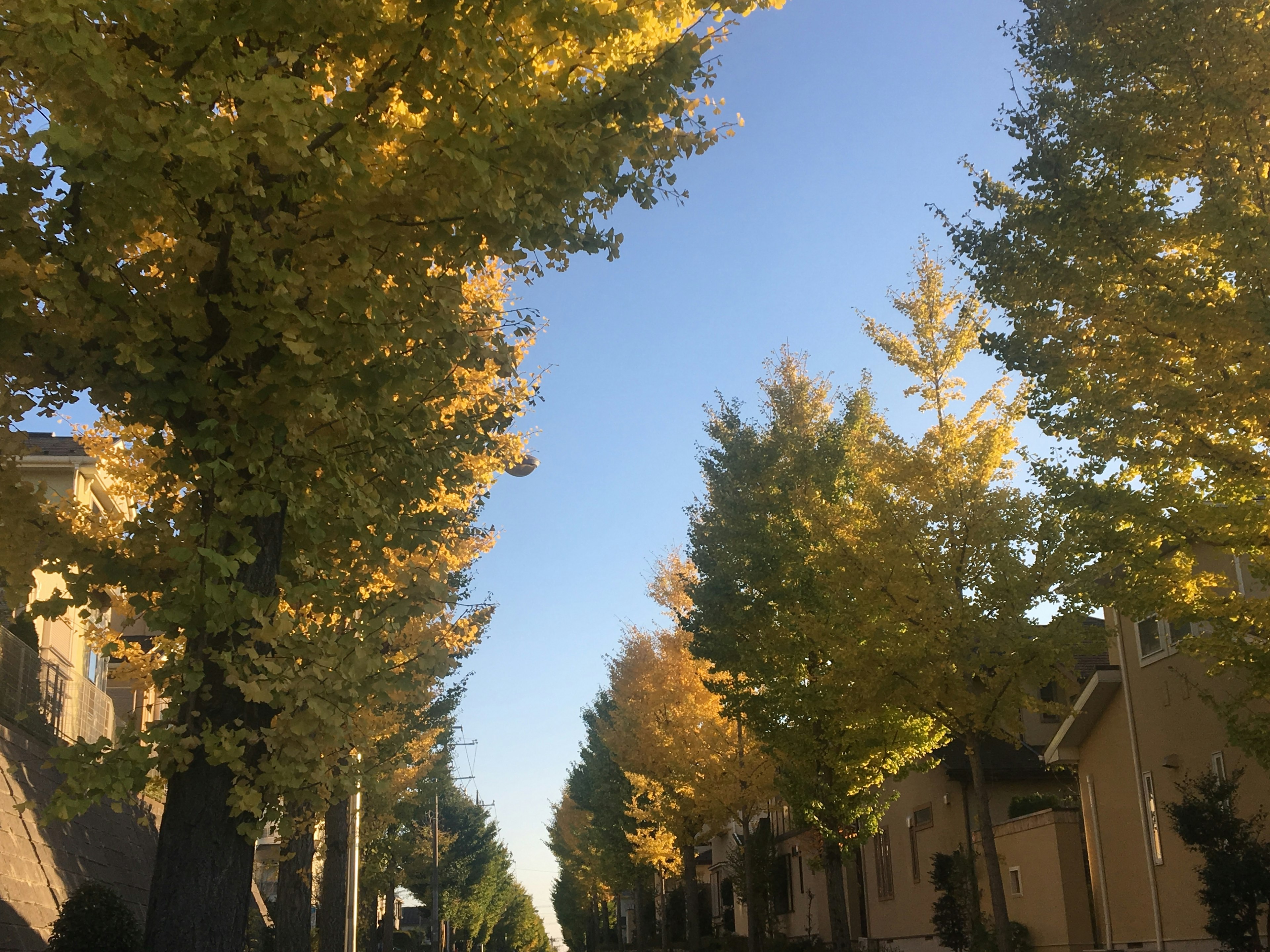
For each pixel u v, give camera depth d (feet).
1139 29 31.89
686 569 93.25
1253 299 28.78
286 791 21.13
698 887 175.11
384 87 20.45
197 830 20.15
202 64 18.16
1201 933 49.90
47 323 19.89
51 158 15.29
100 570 21.39
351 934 53.57
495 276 37.60
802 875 117.60
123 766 18.67
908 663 49.49
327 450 21.42
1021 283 34.73
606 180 21.85
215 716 20.80
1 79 17.22
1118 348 33.30
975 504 49.80
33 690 51.85
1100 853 59.77
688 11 22.95
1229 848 41.04
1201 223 30.68
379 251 20.86
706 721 88.12
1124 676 57.57
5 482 21.17
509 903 315.78
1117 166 33.40
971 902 66.23
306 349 18.92
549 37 20.57
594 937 236.63
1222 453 32.45
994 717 49.47
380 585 29.76
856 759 60.34
